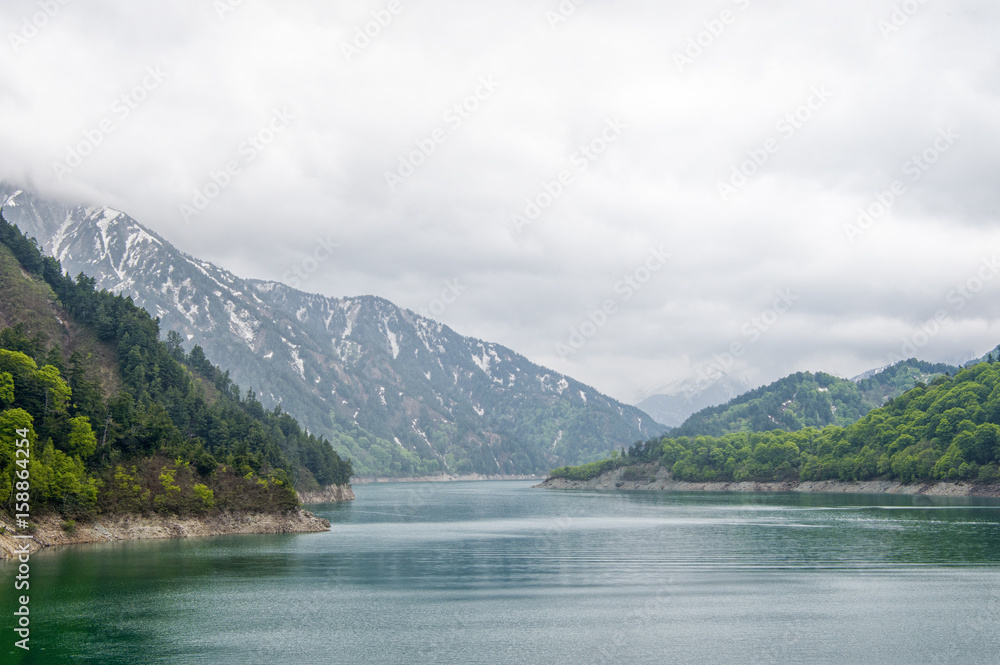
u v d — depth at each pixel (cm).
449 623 8131
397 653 7100
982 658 6981
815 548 13500
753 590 9762
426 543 14775
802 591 9694
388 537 15950
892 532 15912
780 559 12231
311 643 7375
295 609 8700
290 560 12094
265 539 14988
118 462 14825
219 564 11519
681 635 7706
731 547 13825
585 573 11062
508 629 7906
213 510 15475
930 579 10400
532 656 7044
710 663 6862
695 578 10631
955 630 7838
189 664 6719
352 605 8906
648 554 13012
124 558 11700
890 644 7381
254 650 7138
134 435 15338
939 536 15112
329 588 9862
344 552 13225
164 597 9150
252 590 9650
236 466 16975
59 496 12769
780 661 6912
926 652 7156
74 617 8188
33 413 14025
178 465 15600
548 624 8106
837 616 8412
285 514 16788
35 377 14312
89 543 13075
